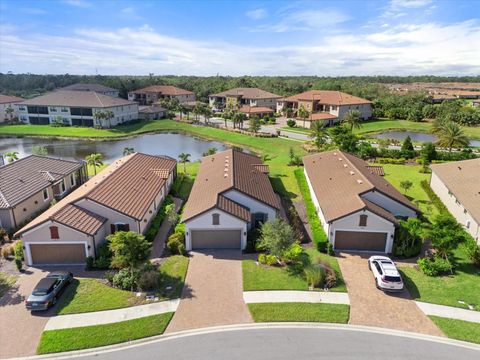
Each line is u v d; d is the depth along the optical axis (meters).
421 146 74.56
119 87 160.25
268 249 30.36
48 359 19.20
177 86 179.38
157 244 32.62
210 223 31.23
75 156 72.75
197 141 88.69
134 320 22.16
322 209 34.00
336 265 29.20
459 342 20.77
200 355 19.45
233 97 133.25
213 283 26.38
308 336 21.02
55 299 23.75
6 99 111.69
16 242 32.44
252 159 50.62
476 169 42.09
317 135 71.25
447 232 28.42
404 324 22.23
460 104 129.62
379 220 30.86
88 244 28.78
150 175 42.38
